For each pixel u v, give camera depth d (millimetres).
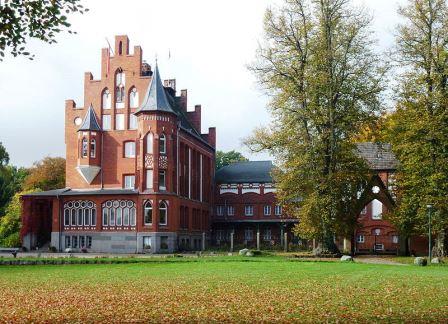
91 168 70562
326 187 45906
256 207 87750
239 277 27531
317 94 46656
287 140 47344
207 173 86562
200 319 15219
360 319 14969
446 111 44031
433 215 44688
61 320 15500
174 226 67062
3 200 97500
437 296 19656
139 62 71375
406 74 45875
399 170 51625
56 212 69750
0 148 100000
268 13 48719
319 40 47625
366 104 47250
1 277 29516
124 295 20688
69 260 40031
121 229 67500
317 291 21359
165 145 66875
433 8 45312
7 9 15102
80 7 15859
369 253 59906
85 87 72500
